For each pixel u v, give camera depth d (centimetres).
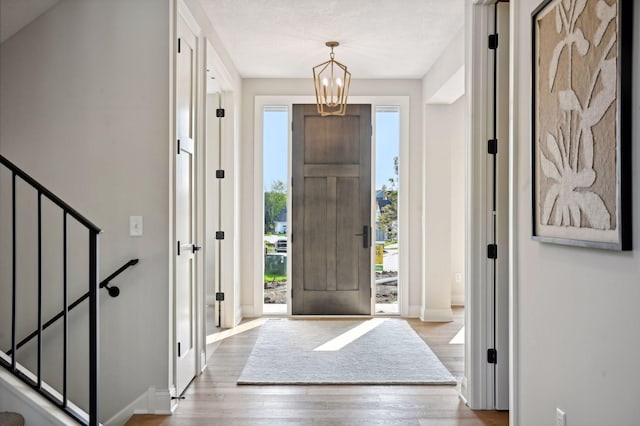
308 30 429
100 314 298
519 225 228
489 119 307
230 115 529
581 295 173
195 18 359
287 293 583
